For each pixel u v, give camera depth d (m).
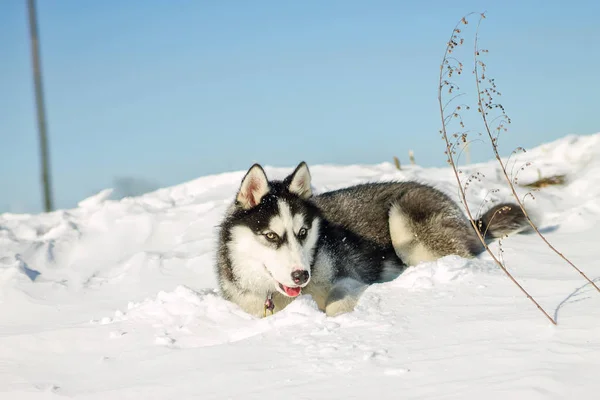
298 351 3.59
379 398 2.79
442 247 5.95
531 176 9.60
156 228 8.27
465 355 3.12
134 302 5.71
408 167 11.02
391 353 3.32
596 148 9.88
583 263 4.79
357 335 3.71
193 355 3.86
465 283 4.50
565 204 8.27
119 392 3.45
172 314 4.94
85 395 3.55
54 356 4.46
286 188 5.34
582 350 2.93
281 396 2.98
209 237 7.68
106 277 6.95
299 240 5.02
